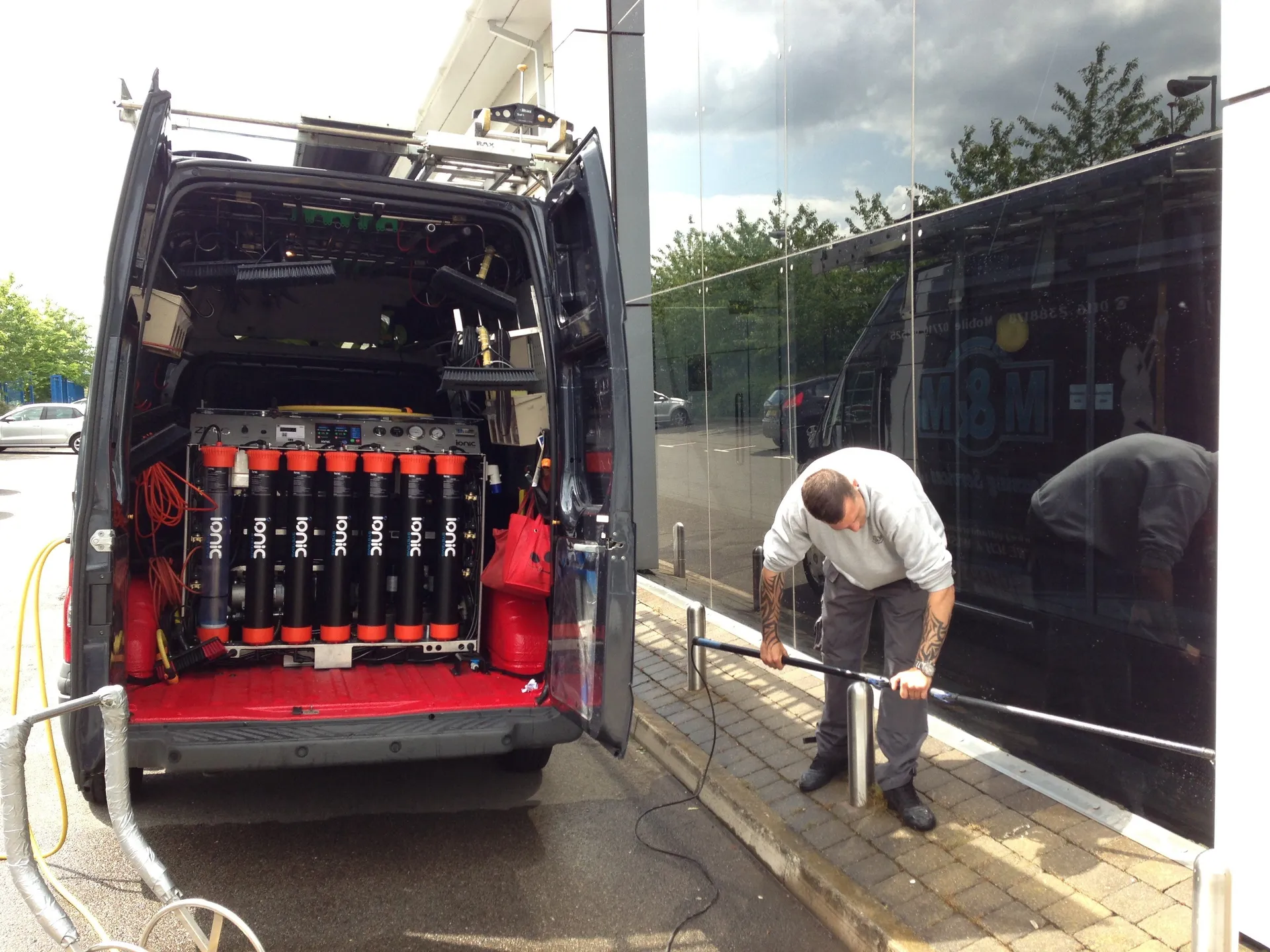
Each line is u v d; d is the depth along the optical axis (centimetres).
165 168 312
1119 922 263
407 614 391
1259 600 237
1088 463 329
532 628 381
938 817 329
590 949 277
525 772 409
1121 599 320
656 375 703
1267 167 228
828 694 356
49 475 1759
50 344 4091
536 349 388
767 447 545
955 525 396
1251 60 229
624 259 703
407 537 391
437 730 313
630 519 302
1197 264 288
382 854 333
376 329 468
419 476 392
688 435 648
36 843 328
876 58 427
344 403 492
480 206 356
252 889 306
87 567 264
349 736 304
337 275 450
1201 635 295
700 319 618
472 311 456
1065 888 282
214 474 374
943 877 291
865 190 442
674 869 326
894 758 325
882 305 436
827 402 483
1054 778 350
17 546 967
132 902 296
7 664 550
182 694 343
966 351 384
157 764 287
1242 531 239
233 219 388
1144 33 301
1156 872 287
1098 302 322
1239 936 247
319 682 367
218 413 380
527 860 331
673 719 439
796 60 489
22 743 204
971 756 375
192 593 377
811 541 329
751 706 452
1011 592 367
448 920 291
